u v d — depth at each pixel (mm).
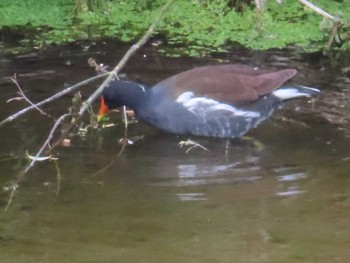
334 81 11492
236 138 10031
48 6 14570
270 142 9781
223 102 9984
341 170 8906
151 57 12328
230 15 14023
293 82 11391
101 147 9562
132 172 8891
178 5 14414
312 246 7316
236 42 13008
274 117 10500
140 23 13836
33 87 11195
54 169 8938
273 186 8531
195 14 14102
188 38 13148
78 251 7215
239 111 10008
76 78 11500
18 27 13641
